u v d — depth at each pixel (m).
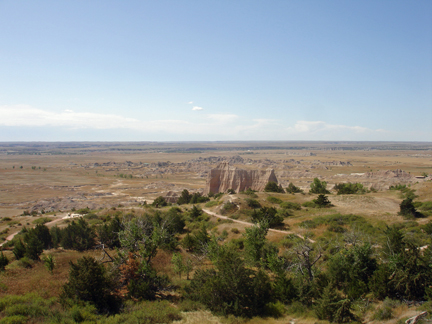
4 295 22.09
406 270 21.77
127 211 62.34
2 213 100.75
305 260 25.22
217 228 49.09
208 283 23.22
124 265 25.84
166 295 25.27
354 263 25.31
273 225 47.78
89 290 21.38
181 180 195.38
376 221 46.00
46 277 27.11
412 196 65.88
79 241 38.53
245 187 110.00
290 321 20.73
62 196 136.00
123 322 19.39
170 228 46.78
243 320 20.78
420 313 17.64
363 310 21.11
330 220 46.31
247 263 31.98
